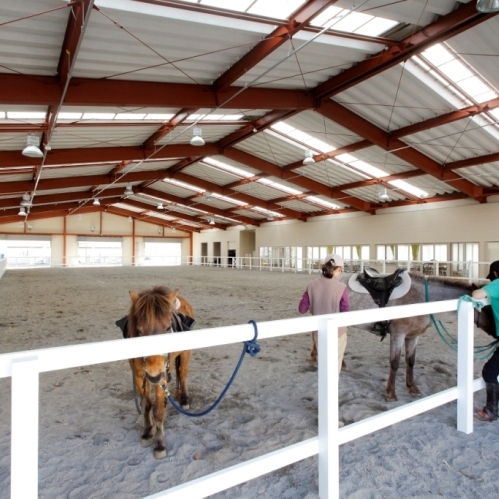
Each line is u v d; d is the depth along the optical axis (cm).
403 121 1009
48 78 659
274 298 992
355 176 1520
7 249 2866
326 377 172
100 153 1201
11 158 1084
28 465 113
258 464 155
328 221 2170
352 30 649
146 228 3400
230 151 1415
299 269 2142
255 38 630
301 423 279
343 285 300
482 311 273
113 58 624
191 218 3084
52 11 473
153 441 250
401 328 309
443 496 184
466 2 572
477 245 1473
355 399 322
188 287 1281
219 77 773
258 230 2770
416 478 199
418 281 321
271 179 1742
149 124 1012
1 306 865
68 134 1020
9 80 629
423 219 1662
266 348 497
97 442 253
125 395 340
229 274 1997
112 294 1102
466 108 880
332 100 965
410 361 329
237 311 784
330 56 734
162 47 614
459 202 1526
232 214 2659
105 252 3238
